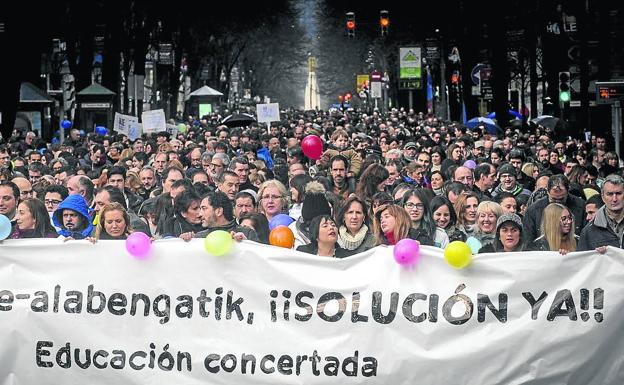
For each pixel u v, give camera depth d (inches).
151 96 3294.8
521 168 932.6
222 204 534.3
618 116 1573.6
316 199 552.7
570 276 410.0
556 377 410.9
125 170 785.6
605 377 410.9
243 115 2135.8
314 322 416.2
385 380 413.1
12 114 1846.7
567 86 1889.8
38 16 2086.6
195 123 2669.8
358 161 890.7
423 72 4138.8
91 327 423.8
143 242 417.7
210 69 4645.7
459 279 411.8
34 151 1115.3
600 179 955.3
